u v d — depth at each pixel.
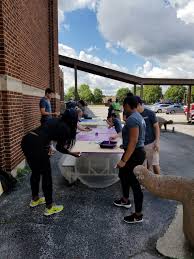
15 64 5.29
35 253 2.67
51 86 12.33
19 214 3.56
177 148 9.23
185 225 2.66
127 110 3.29
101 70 18.67
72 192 4.43
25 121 7.02
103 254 2.66
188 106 21.83
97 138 5.55
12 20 5.12
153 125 4.46
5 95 4.66
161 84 20.66
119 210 3.72
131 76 19.77
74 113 3.55
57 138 3.47
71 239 2.94
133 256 2.63
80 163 4.95
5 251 2.70
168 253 2.64
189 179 2.66
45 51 10.79
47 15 11.46
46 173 3.44
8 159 4.82
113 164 5.04
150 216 3.53
